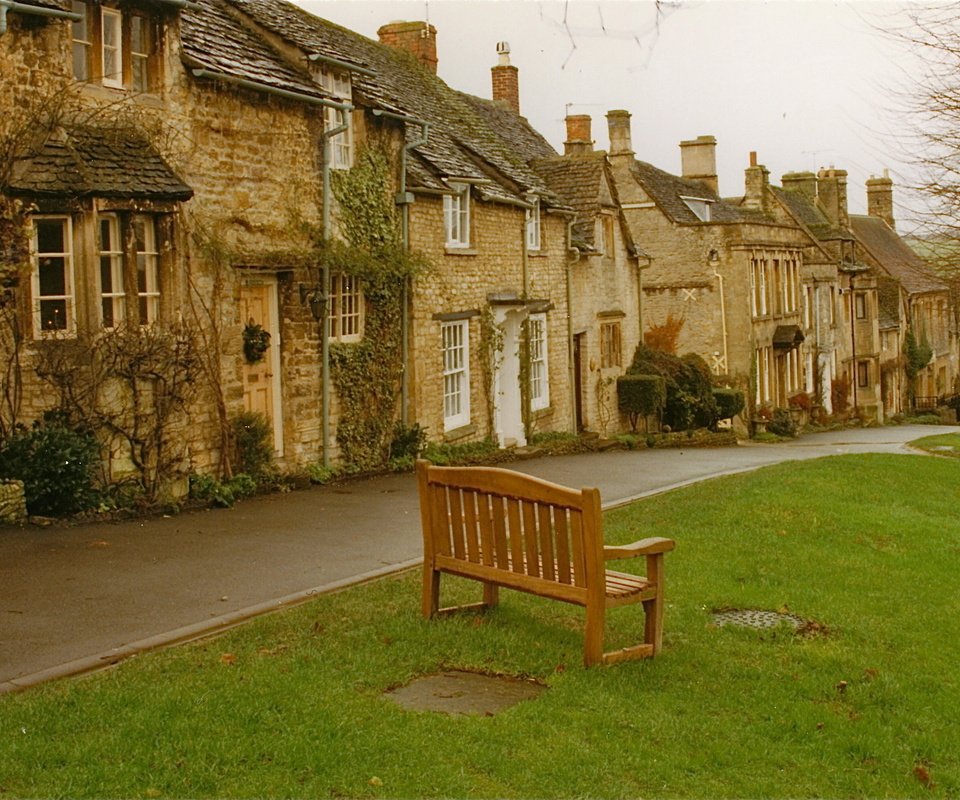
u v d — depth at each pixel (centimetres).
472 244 2153
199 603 842
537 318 2522
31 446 1151
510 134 3128
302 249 1577
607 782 559
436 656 727
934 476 1769
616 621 813
